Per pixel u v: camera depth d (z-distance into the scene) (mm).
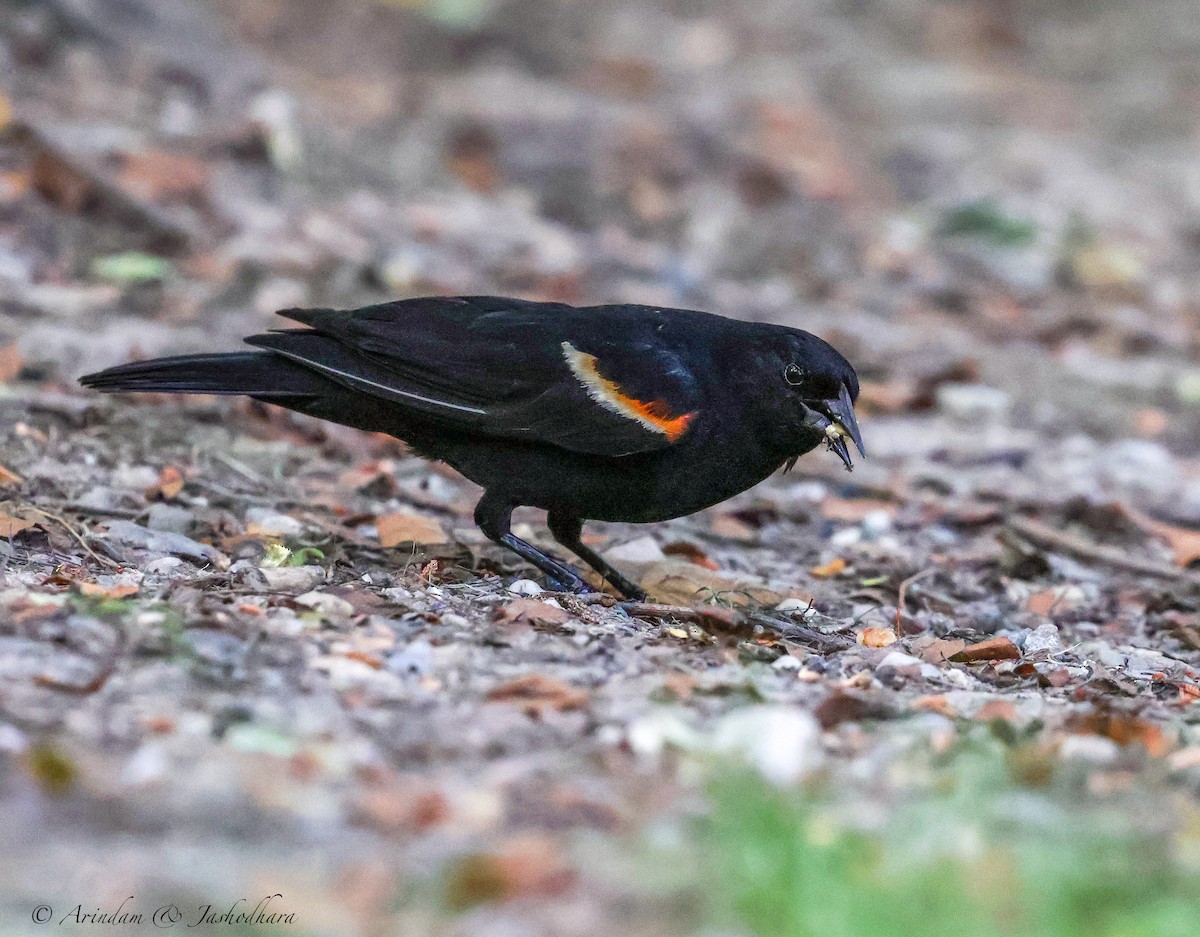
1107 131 28766
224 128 19250
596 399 9789
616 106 24359
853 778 7328
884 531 13336
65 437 12391
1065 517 13906
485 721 7684
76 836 6281
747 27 30672
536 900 6012
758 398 9883
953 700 8727
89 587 8922
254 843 6332
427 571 10328
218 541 10750
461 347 9914
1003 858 6273
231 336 14938
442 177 21047
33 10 20297
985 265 21609
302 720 7449
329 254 17328
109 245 16359
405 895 6031
